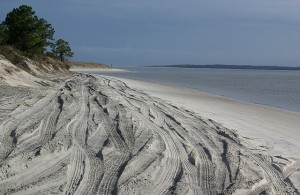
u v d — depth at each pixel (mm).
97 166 9305
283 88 52344
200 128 15406
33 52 52688
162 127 14805
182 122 16359
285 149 13305
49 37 66688
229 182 8969
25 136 11203
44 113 15336
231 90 46000
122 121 15055
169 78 75125
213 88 48500
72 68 119375
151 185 8352
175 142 12469
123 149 10992
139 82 49156
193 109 22359
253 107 27500
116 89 30672
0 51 36062
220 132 14984
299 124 20219
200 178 9109
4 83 22953
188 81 65312
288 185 9242
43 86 26062
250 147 12953
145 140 12250
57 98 20297
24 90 22141
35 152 9711
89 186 7996
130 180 8430
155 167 9523
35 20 52438
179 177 9008
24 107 16234
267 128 17938
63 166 9000
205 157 11031
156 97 27266
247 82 69750
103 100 21250
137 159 10000
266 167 10641
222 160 10875
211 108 24266
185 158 10703
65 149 10398
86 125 13805
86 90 26672
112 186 8070
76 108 17469
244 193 8391
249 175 9602
